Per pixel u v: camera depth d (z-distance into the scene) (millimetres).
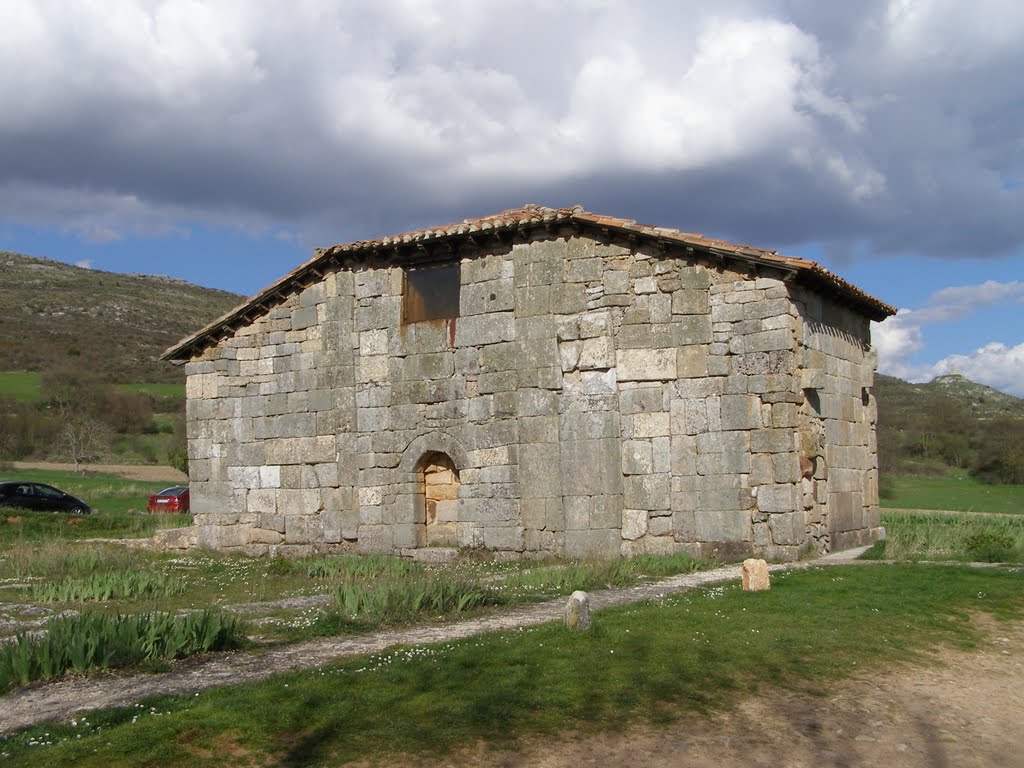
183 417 94000
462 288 24625
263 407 27734
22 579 20859
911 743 8969
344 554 25875
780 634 12539
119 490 54469
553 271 23484
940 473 71875
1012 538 22250
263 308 27922
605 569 18141
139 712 8977
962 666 11734
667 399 22141
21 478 60438
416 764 8008
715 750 8570
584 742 8617
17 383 94312
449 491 25188
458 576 18453
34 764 7699
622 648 11562
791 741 8883
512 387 23734
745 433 21266
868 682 10773
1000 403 131125
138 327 131250
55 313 128750
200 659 11422
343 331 26422
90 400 87750
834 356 24141
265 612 15125
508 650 11367
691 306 22031
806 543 21281
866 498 25781
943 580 16812
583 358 23000
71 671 10633
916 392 129500
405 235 25219
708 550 21406
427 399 25016
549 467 23172
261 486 27578
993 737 9273
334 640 12500
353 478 26047
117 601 17078
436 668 10570
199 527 28438
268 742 8328
